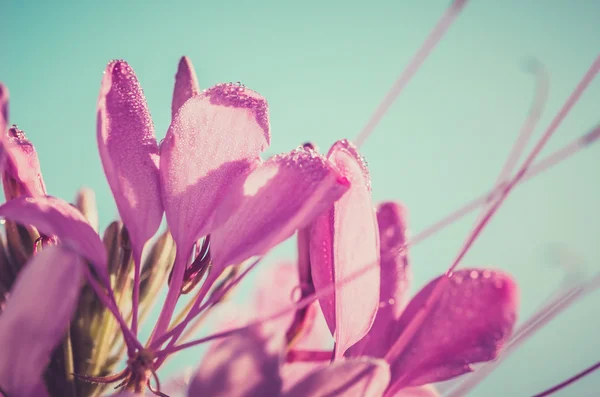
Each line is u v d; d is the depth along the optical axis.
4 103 0.10
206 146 0.11
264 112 0.11
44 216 0.10
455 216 0.11
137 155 0.11
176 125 0.11
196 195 0.11
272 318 0.11
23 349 0.09
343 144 0.11
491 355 0.11
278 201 0.11
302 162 0.11
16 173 0.11
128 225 0.11
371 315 0.11
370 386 0.09
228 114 0.11
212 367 0.09
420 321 0.11
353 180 0.11
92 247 0.10
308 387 0.09
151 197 0.11
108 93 0.11
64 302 0.09
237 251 0.11
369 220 0.11
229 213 0.11
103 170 0.11
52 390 0.11
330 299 0.11
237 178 0.11
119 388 0.11
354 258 0.10
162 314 0.11
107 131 0.11
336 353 0.11
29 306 0.09
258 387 0.09
